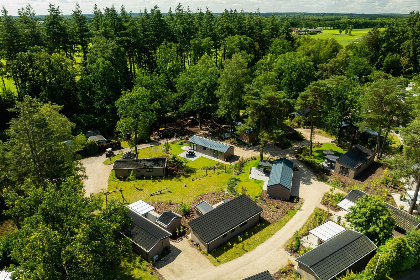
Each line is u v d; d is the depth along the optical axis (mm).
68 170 44500
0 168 42031
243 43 111125
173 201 53750
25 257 29891
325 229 43594
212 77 82188
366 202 41688
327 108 69062
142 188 58094
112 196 55344
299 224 47500
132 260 40625
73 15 90438
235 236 45438
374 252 39281
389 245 37594
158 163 62094
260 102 59344
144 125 65562
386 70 126938
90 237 32094
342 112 73625
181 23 110312
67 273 29797
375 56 132625
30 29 85938
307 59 92625
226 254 41938
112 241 33688
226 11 141750
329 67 97062
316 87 61281
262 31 134000
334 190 56688
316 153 71375
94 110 84125
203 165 66938
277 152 72375
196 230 42625
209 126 88000
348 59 118562
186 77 85000
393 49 129375
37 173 41406
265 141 65438
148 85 83875
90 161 68688
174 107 96312
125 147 75875
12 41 78188
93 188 57969
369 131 75438
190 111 96875
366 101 63750
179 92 87125
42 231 28297
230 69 73500
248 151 73375
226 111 74812
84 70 90000
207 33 114188
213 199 54125
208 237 41844
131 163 61938
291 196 55031
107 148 74375
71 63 81125
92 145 71312
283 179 54719
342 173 61812
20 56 75562
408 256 38344
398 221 44438
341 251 37625
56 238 28906
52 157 42781
